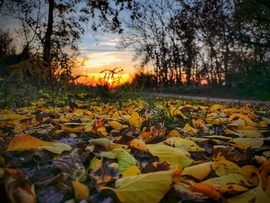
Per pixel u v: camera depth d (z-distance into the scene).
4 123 2.23
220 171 1.20
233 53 26.48
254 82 23.06
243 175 1.15
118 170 1.24
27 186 0.88
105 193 1.01
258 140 1.74
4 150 1.51
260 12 19.12
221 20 23.47
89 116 3.01
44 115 2.97
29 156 1.40
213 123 2.84
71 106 4.52
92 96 7.11
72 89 8.07
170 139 1.76
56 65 9.55
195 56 30.91
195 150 1.61
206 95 24.38
